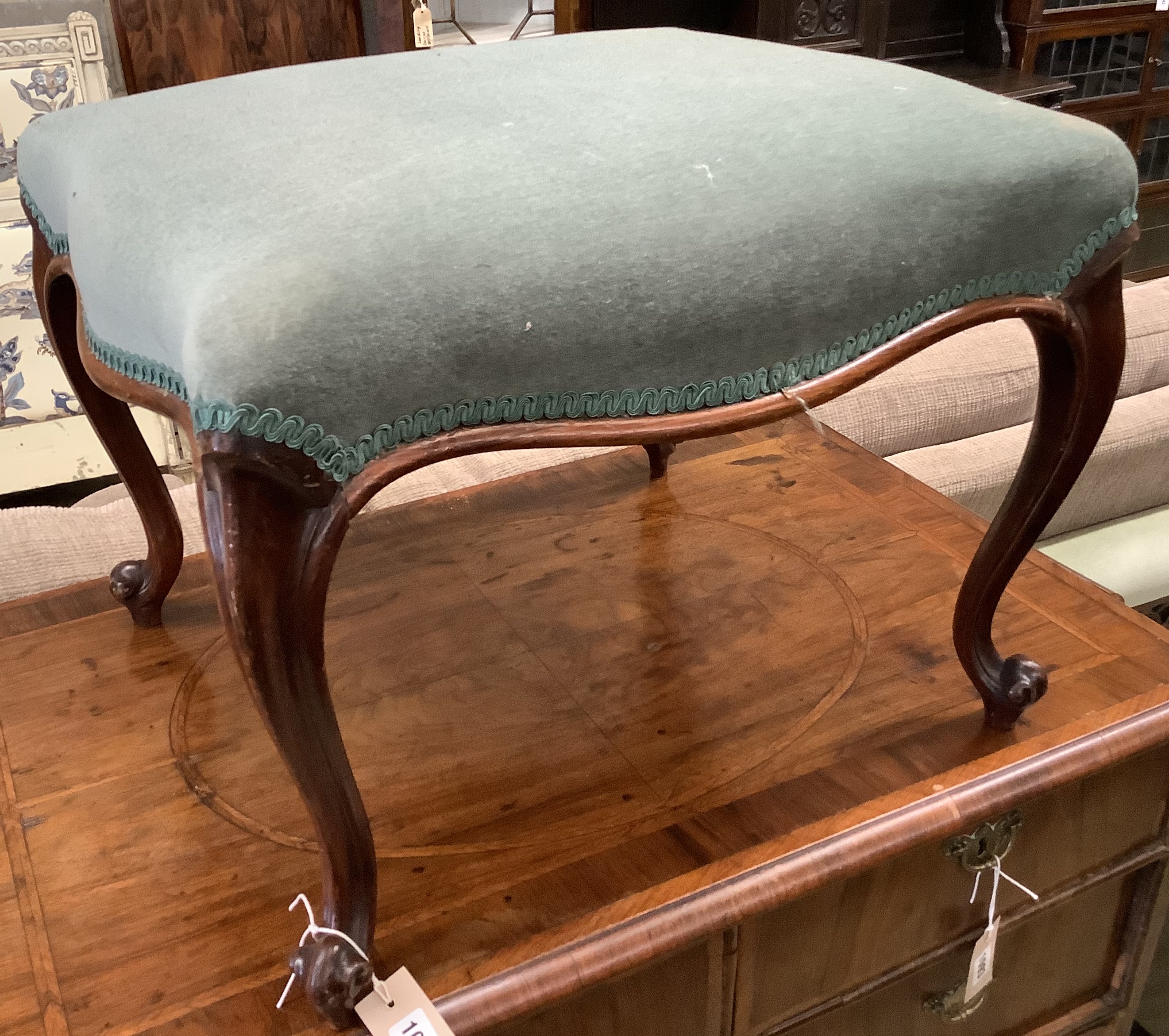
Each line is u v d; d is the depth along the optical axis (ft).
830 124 1.63
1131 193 1.73
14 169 4.99
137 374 1.59
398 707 2.25
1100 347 1.80
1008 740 2.09
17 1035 1.58
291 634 1.36
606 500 2.99
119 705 2.28
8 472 5.36
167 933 1.75
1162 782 2.28
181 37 5.13
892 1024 2.26
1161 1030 3.13
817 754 2.08
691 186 1.49
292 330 1.23
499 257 1.37
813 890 1.83
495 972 1.65
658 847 1.87
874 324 1.63
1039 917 2.33
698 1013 1.90
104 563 2.91
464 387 1.38
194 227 1.42
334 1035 1.57
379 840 1.91
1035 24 7.09
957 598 2.30
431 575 2.69
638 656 2.37
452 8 5.77
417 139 1.59
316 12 5.30
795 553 2.72
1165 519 4.08
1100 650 2.33
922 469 3.64
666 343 1.47
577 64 1.95
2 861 1.90
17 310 5.07
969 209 1.62
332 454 1.30
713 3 6.60
